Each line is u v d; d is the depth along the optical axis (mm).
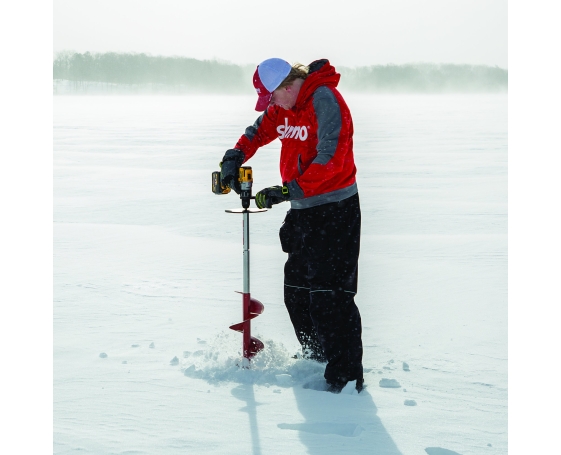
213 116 46219
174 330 4250
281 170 3578
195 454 2574
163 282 5547
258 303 3543
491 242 7211
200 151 19625
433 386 3338
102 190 11570
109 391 3232
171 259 6434
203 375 3459
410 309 4773
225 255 6613
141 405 3062
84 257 6531
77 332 4203
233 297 5074
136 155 18359
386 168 14719
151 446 2641
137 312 4676
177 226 8258
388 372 3547
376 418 2941
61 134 27422
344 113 3271
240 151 3705
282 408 3047
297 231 3586
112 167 15344
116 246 7078
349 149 3379
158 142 23078
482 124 33188
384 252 6754
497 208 9508
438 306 4844
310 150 3396
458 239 7379
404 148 19828
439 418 2941
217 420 2904
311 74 3336
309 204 3393
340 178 3363
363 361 3727
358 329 3357
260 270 5957
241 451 2604
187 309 4754
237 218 8852
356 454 2588
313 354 3707
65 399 3129
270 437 2730
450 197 10578
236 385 3348
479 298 5051
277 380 3396
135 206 9844
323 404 3098
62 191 11430
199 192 11352
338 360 3322
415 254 6641
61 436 2730
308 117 3346
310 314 3469
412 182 12414
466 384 3365
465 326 4359
